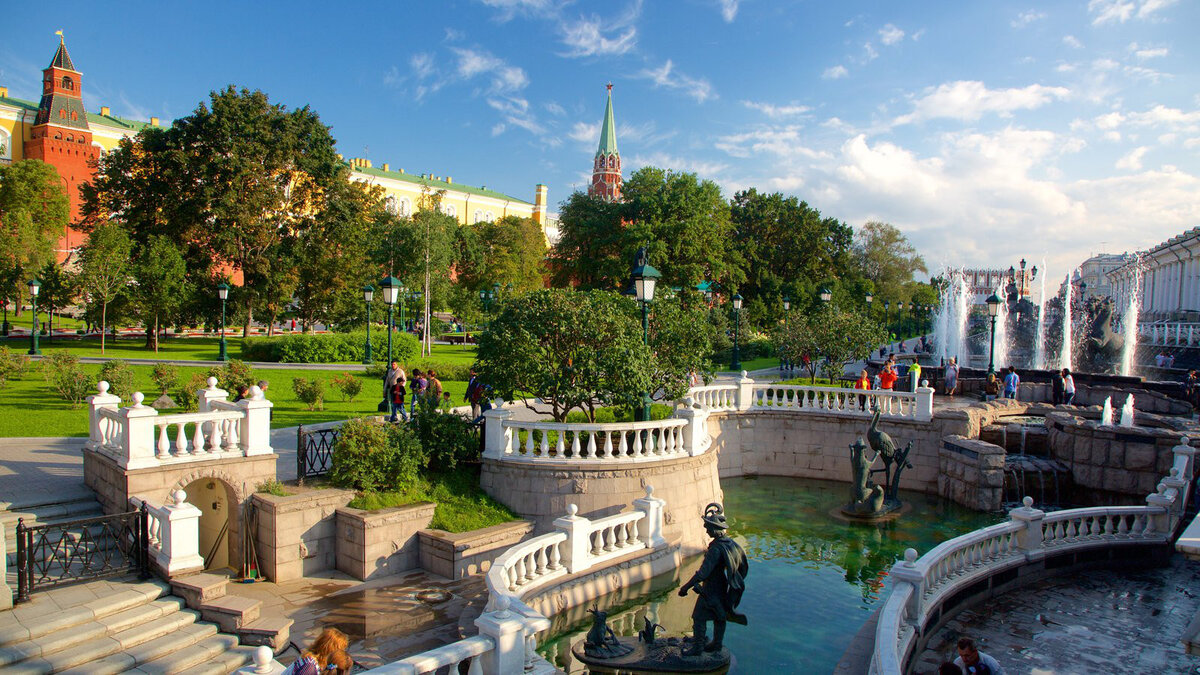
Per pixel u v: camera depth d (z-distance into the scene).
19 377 26.11
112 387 20.19
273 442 17.02
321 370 31.89
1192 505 16.23
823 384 32.47
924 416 21.09
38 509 11.79
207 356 36.00
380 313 50.75
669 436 15.56
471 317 61.00
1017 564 12.73
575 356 15.75
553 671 7.63
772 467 22.84
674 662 9.88
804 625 11.94
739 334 47.34
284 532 12.16
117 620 9.07
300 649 9.59
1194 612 11.70
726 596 10.05
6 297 44.69
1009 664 9.83
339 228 46.72
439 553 12.66
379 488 13.67
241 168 40.81
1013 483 19.58
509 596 8.20
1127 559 14.10
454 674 6.91
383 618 10.68
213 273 44.00
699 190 51.59
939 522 17.98
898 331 79.62
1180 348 38.31
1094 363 36.12
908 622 9.88
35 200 59.03
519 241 75.44
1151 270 71.00
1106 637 10.74
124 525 10.29
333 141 47.41
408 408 21.92
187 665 8.80
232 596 10.12
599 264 51.94
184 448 12.01
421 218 49.38
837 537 16.78
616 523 12.45
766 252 70.62
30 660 8.12
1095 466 19.05
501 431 14.79
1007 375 25.72
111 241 38.00
